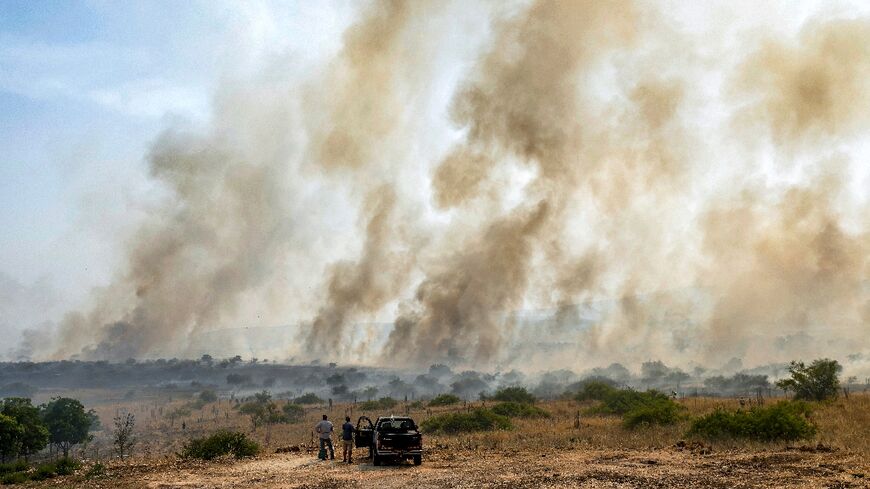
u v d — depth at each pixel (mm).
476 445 24797
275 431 46125
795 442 20094
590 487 14328
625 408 40344
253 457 23141
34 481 19859
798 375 38281
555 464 18344
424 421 35312
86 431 53250
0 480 20312
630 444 22328
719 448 20031
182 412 94562
